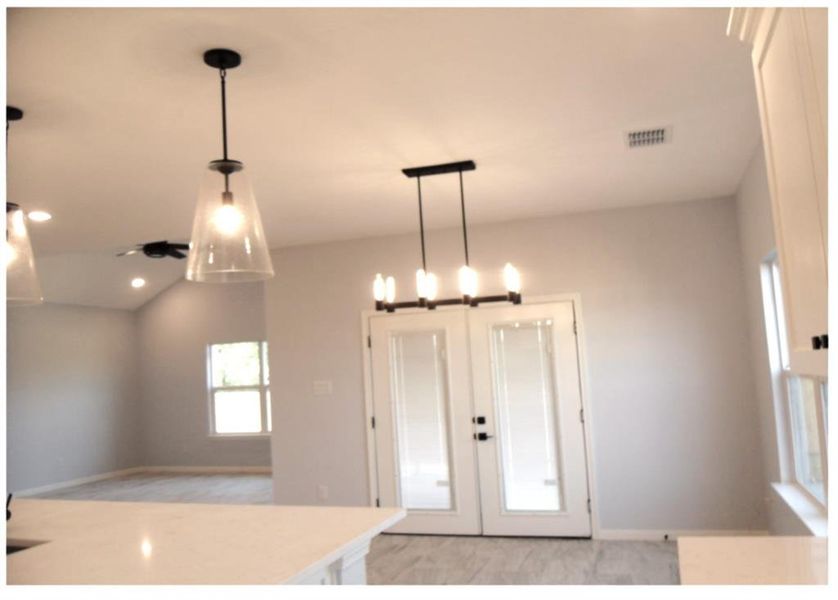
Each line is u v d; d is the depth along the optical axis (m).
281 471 6.05
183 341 10.76
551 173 4.23
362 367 5.88
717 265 5.07
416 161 3.84
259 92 2.80
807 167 1.35
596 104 3.12
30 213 4.52
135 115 2.96
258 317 10.30
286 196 4.46
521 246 5.51
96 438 10.13
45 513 2.91
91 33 2.26
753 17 1.70
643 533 5.11
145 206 4.52
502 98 3.00
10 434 8.87
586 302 5.34
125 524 2.61
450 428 5.56
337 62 2.57
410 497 5.66
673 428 5.09
